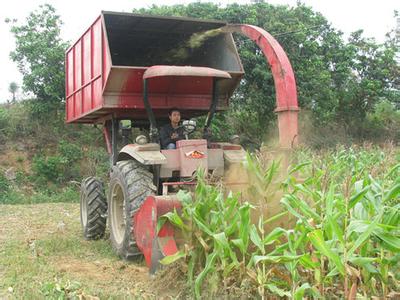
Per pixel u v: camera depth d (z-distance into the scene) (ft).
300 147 22.74
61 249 21.38
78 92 25.82
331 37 58.59
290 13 53.36
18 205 41.14
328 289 11.89
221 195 13.94
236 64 22.58
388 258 10.96
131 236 18.10
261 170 14.92
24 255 20.06
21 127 57.11
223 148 19.99
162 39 26.32
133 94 21.29
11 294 14.93
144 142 19.31
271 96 48.67
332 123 60.75
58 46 54.39
